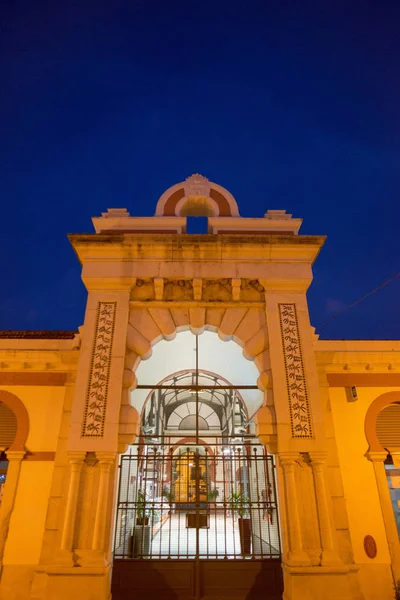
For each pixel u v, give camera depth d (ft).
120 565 24.89
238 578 24.72
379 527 26.48
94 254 29.37
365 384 30.55
